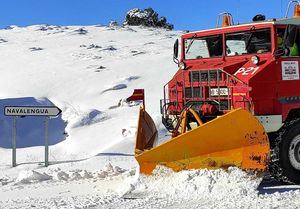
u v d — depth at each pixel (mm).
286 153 7641
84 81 22141
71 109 18391
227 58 8594
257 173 7035
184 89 8477
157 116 14117
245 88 7609
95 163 10523
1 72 25516
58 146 14109
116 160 10820
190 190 6824
